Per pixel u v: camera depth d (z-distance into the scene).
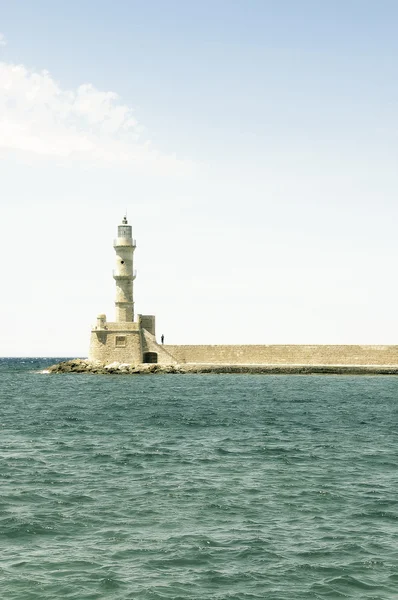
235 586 20.70
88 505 28.94
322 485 32.69
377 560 22.75
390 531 25.73
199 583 20.89
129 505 28.98
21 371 178.38
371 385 103.94
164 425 55.06
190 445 44.19
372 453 41.31
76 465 37.16
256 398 81.12
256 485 32.62
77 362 140.38
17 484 32.56
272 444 44.78
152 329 130.62
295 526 26.30
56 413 64.75
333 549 23.75
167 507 28.70
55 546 23.92
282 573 21.67
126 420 58.72
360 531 25.72
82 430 51.88
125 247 124.56
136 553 23.28
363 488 32.12
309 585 20.80
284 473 35.31
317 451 41.94
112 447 43.19
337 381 112.19
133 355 127.38
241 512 28.09
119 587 20.53
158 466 37.00
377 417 61.88
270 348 128.62
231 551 23.53
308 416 62.28
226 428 53.25
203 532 25.50
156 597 19.91
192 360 129.88
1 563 22.27
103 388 98.50
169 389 95.50
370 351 127.06
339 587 20.66
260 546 24.02
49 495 30.55
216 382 109.00
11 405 73.31
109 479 33.75
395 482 33.38
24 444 44.56
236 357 129.00
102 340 128.62
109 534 25.20
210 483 32.97
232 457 39.75
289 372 125.62
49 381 116.44
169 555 23.12
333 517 27.47
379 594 20.20
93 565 22.17
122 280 125.75
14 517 27.12
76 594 20.02
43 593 20.05
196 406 71.44
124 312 127.12
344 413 65.06
